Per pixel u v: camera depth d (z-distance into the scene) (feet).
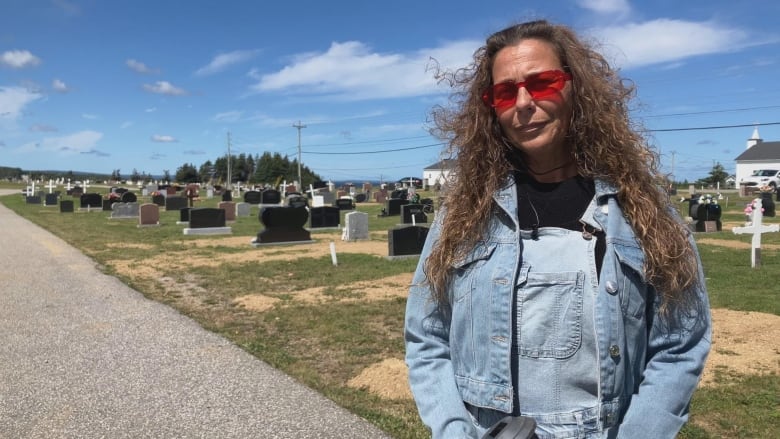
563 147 5.12
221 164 310.86
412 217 65.16
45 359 18.15
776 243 46.01
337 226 67.51
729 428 12.67
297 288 30.66
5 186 239.71
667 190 5.20
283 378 16.19
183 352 18.72
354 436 12.54
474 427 4.86
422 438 12.36
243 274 35.27
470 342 4.95
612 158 4.90
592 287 4.55
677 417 4.49
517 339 4.67
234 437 12.66
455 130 5.72
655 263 4.63
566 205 4.91
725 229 57.62
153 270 36.86
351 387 15.57
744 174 205.87
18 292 29.12
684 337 4.69
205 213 63.31
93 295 28.43
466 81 5.79
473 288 4.93
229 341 20.03
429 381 5.16
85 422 13.56
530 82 4.88
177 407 14.29
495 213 5.09
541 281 4.63
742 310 23.43
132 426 13.32
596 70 5.31
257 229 68.74
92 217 88.38
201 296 28.48
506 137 5.32
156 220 72.54
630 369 4.63
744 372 16.10
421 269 5.52
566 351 4.54
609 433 4.51
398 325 22.27
